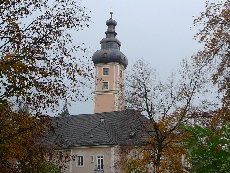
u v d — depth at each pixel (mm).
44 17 11109
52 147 12258
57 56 11047
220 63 12398
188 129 4855
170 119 26969
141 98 30750
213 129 4848
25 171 11125
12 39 10664
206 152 4695
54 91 10922
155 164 27031
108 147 51094
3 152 10383
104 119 56000
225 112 7336
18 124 10477
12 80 10406
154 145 28031
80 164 51875
